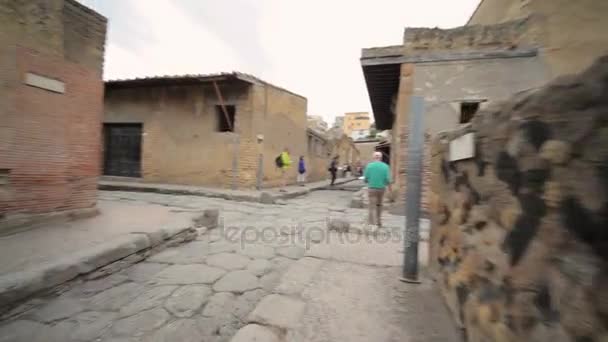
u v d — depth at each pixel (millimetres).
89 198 4852
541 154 1033
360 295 2424
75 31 4504
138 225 4398
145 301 2658
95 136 4914
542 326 999
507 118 1320
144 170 12141
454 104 6582
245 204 8516
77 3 4508
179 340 2139
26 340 2061
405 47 6867
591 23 5832
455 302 1968
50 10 4117
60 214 4344
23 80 3838
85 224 4312
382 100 10375
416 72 6809
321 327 1928
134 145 12625
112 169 12938
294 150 14586
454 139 2133
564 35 5945
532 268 1077
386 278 2807
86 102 4723
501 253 1346
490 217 1498
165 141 11930
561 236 916
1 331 2141
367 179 5523
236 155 11117
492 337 1369
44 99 4094
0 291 2209
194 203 8102
